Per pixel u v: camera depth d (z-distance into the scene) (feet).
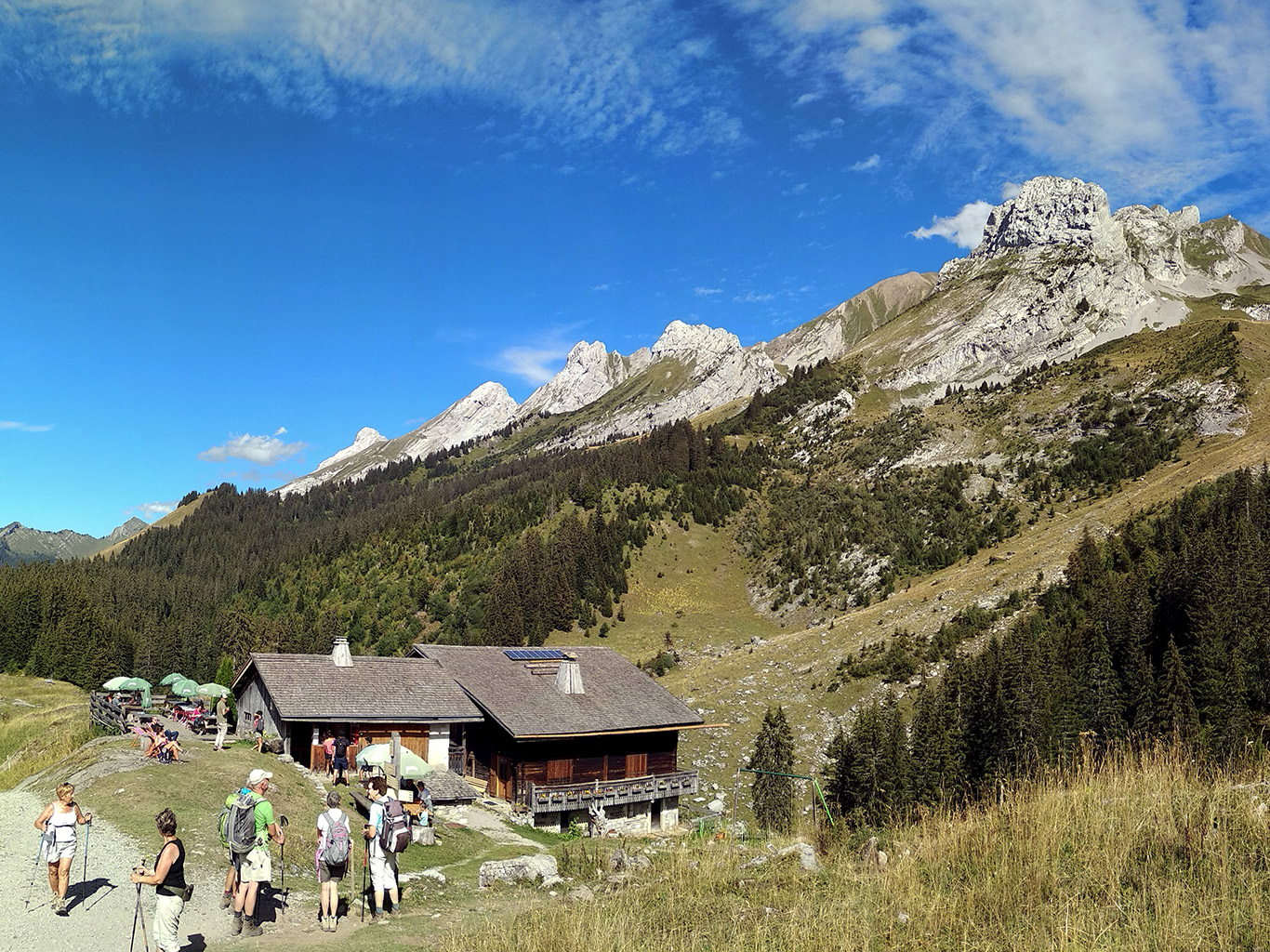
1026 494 556.51
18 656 376.07
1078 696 209.46
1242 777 49.39
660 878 60.29
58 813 53.31
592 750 153.17
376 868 58.29
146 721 151.64
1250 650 185.57
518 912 57.11
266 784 53.26
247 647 439.63
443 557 613.52
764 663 367.04
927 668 305.73
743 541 593.01
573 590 504.43
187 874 61.93
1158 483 453.17
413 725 140.97
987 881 40.40
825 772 238.89
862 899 44.75
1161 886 37.88
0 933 48.70
